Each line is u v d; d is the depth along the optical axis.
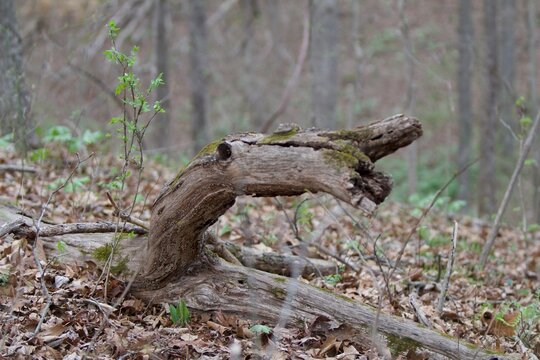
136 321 4.80
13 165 7.68
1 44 8.58
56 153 8.84
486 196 14.86
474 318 5.65
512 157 16.97
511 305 6.07
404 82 26.05
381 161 21.53
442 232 8.87
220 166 4.14
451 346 4.48
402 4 14.88
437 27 27.02
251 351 4.45
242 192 4.14
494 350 4.57
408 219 9.39
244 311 4.80
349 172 3.58
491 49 14.91
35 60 14.17
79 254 5.15
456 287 6.61
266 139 3.97
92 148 9.27
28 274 4.91
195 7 17.97
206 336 4.66
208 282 4.88
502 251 8.68
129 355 4.27
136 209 7.22
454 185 19.00
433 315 5.42
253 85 24.33
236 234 6.89
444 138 22.44
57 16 16.75
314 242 6.53
